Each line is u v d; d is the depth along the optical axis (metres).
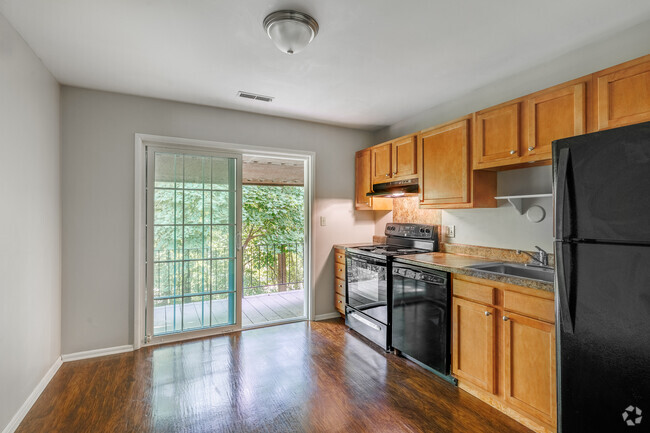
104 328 2.79
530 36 1.99
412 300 2.62
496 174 2.67
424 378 2.44
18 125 1.93
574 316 1.41
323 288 3.86
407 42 2.05
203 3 1.66
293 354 2.85
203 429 1.85
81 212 2.71
